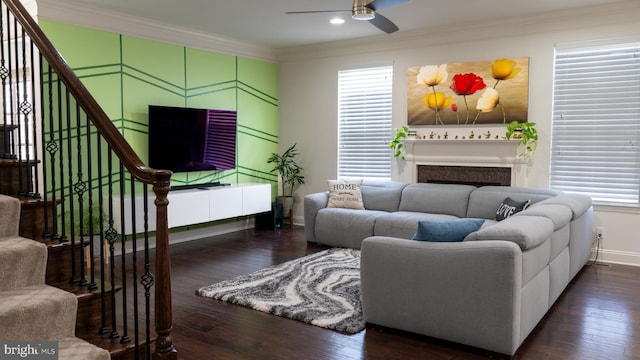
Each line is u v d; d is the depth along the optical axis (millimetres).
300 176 7469
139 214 5336
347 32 6281
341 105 7020
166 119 5844
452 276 3033
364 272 3371
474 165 5977
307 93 7309
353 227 5719
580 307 3871
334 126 7086
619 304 3941
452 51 6066
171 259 5355
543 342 3203
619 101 5160
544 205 4164
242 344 3166
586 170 5375
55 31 4863
